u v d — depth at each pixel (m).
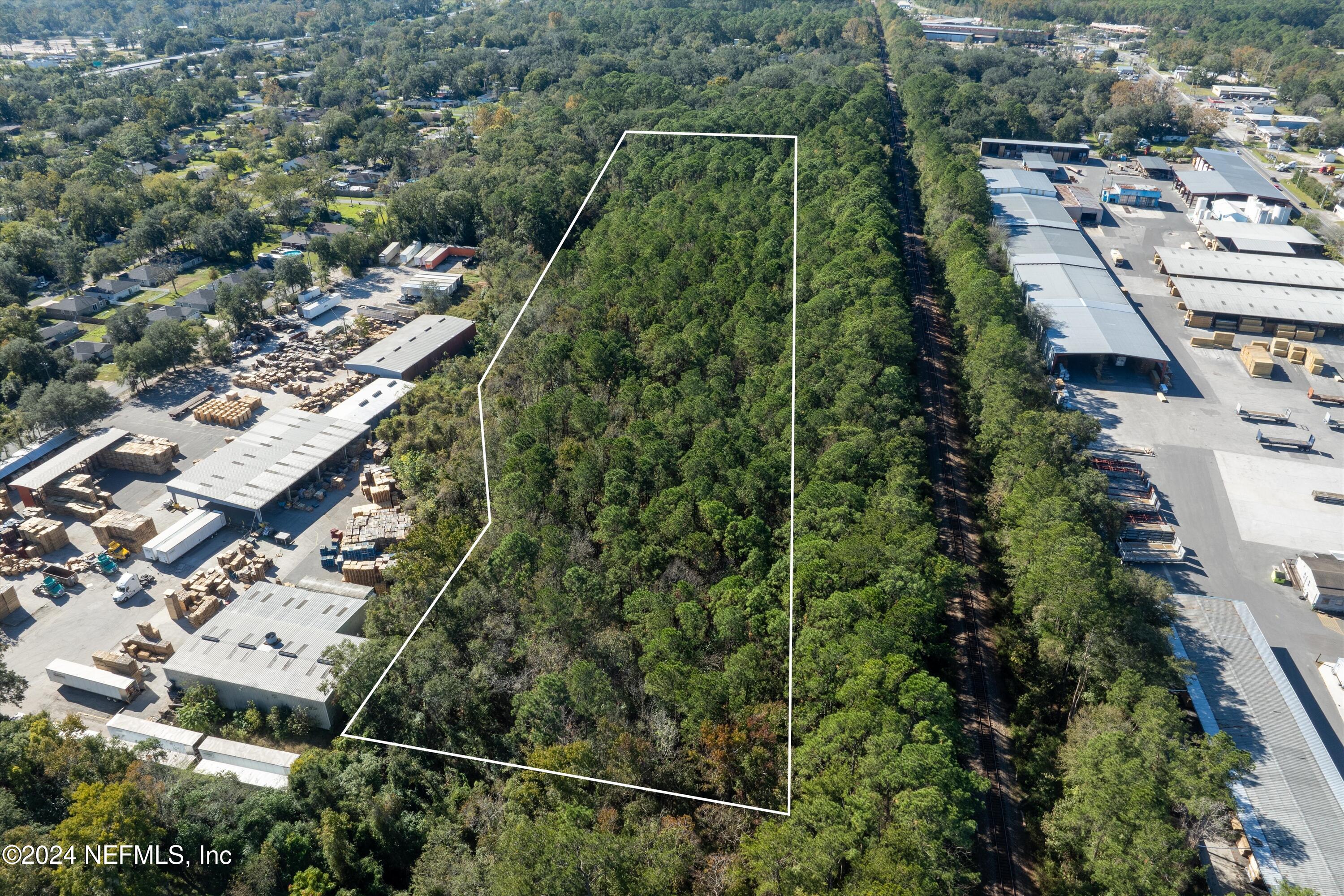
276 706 92.38
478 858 71.19
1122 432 138.88
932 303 177.62
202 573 113.56
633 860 66.00
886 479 107.69
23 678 94.19
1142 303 184.12
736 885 66.44
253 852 75.00
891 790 68.50
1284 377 157.00
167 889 72.81
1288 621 103.25
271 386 161.38
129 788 73.50
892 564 90.94
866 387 124.38
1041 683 92.25
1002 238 196.25
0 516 124.69
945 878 63.25
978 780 71.19
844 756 71.88
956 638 98.31
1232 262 194.88
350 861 73.38
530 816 73.31
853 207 186.25
